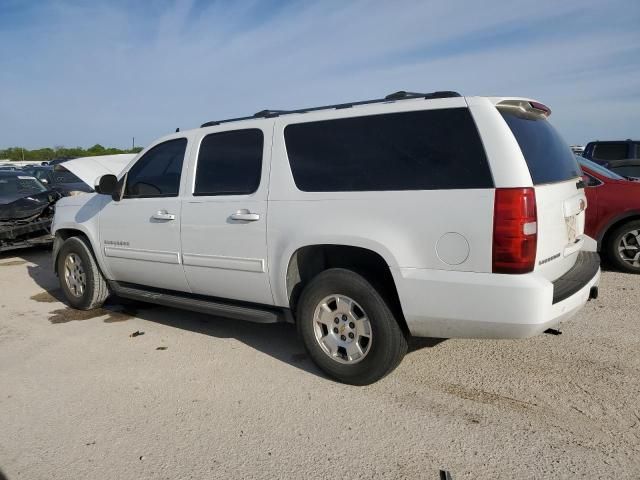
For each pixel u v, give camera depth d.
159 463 2.91
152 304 6.14
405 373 3.92
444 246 3.21
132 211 5.06
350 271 3.62
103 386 3.90
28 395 3.79
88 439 3.18
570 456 2.84
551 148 3.66
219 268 4.35
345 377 3.72
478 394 3.56
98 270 5.67
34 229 8.96
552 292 3.05
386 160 3.50
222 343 4.73
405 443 3.02
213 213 4.34
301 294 3.87
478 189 3.12
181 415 3.43
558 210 3.37
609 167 8.48
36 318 5.68
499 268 3.06
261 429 3.22
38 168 16.27
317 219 3.71
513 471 2.73
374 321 3.52
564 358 4.10
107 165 8.42
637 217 6.67
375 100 3.88
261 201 4.04
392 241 3.38
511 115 3.38
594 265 3.84
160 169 4.92
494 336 3.21
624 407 3.33
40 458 3.00
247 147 4.25
